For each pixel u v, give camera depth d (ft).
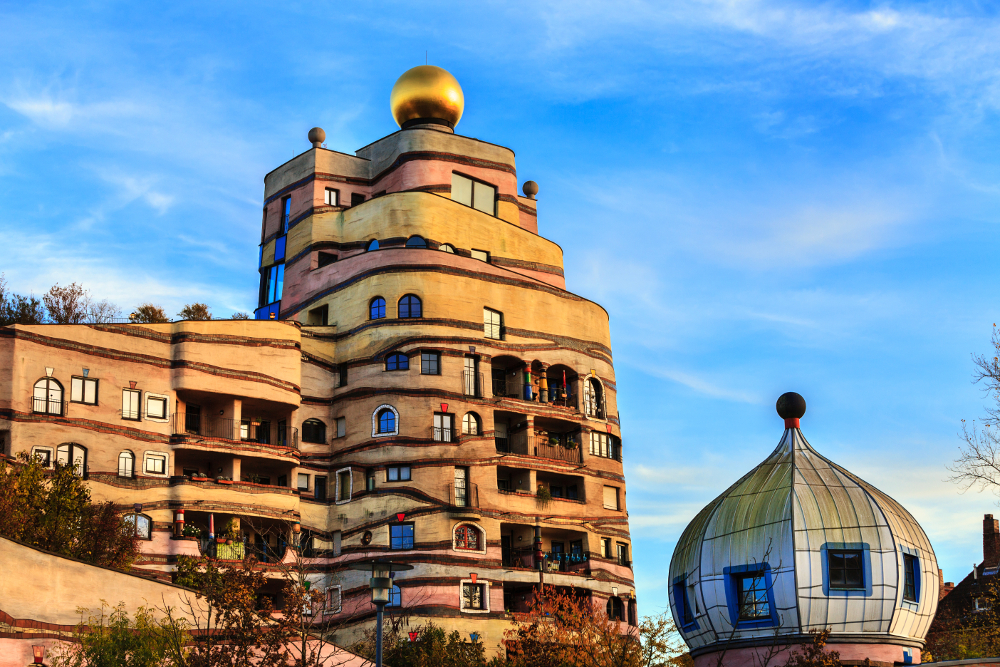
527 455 217.36
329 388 219.00
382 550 203.62
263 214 256.32
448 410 212.23
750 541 147.95
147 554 182.19
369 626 198.18
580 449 227.61
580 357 235.81
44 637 117.19
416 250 220.43
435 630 191.01
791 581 143.23
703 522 155.63
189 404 200.03
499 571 205.98
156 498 186.91
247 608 123.65
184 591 134.51
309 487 211.41
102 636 114.52
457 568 202.08
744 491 154.30
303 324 229.66
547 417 224.53
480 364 218.79
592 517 224.33
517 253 243.40
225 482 193.88
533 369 227.61
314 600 133.59
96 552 157.38
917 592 145.59
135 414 189.16
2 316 231.91
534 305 231.50
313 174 243.40
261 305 247.50
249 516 195.31
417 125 252.21
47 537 148.25
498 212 248.52
